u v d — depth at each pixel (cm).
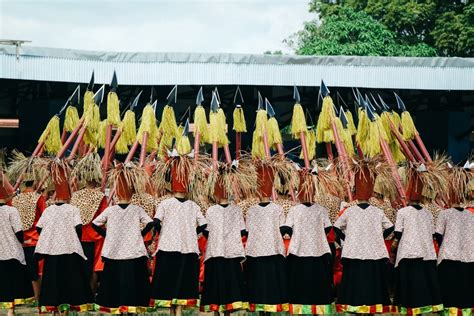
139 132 1184
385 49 3059
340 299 960
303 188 970
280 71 1688
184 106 2075
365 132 1221
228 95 1981
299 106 1238
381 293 956
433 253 980
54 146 1209
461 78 1712
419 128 2028
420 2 3331
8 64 1603
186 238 946
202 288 977
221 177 966
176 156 973
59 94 1938
